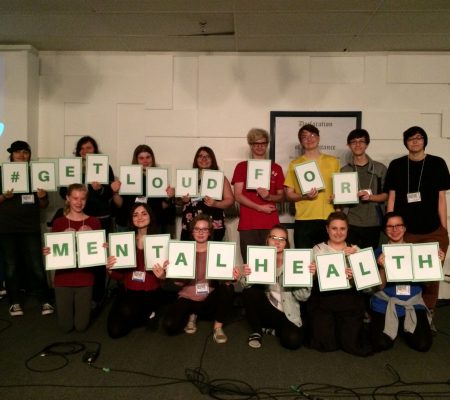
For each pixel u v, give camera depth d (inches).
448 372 87.7
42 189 124.2
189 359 92.7
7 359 92.0
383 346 97.2
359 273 97.0
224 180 131.2
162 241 106.2
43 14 120.3
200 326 114.9
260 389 79.7
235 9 114.5
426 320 101.1
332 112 145.8
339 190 116.7
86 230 110.2
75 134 151.2
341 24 123.8
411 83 145.1
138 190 126.3
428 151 145.6
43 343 101.3
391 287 102.2
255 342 100.0
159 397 76.5
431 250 99.0
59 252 105.0
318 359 93.6
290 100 147.0
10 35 136.6
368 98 145.7
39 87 151.2
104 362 90.7
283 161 147.6
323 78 146.6
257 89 147.4
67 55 150.1
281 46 142.1
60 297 107.0
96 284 127.4
